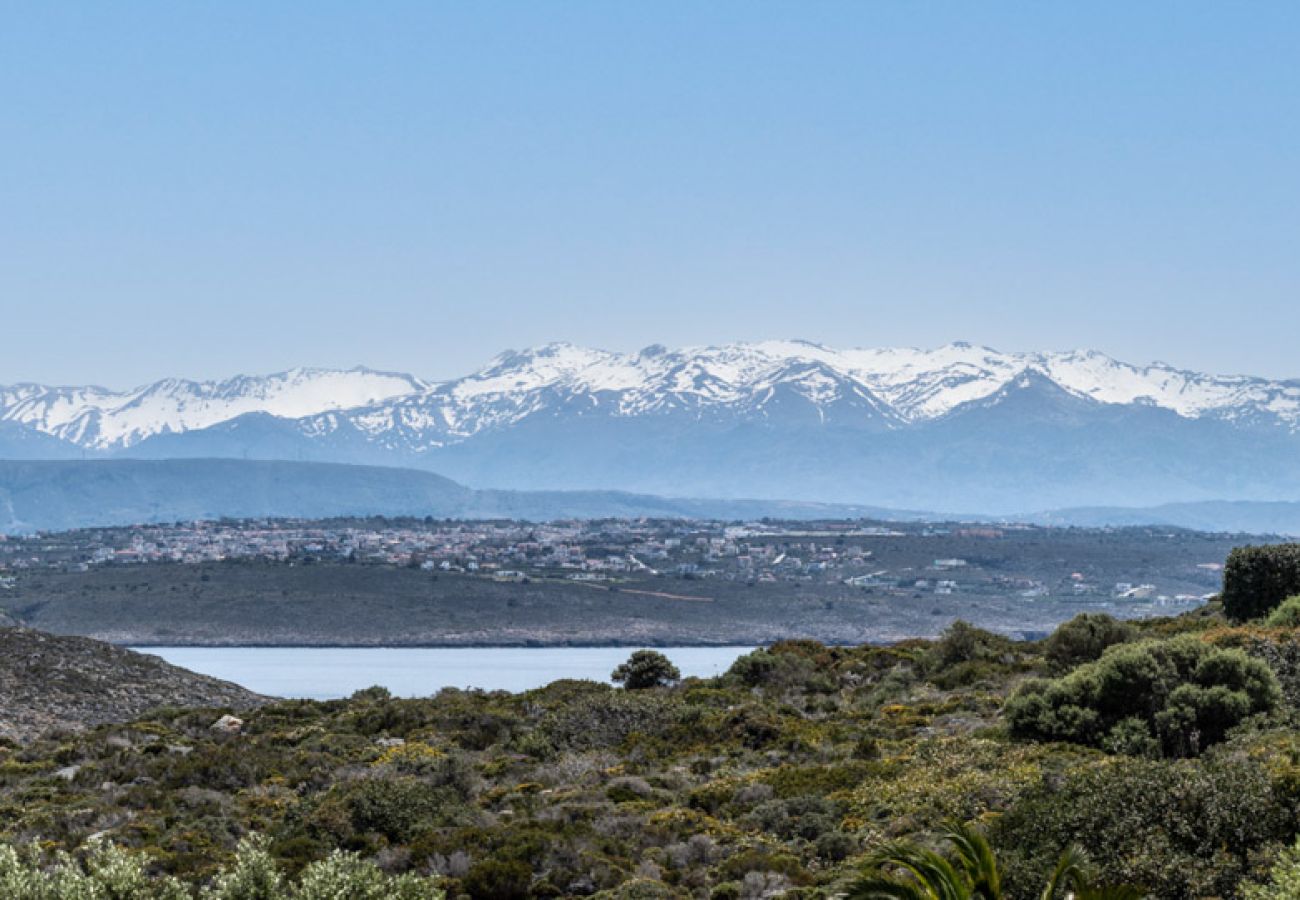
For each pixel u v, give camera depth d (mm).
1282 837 56500
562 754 105938
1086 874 45375
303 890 55875
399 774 94438
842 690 129125
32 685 152500
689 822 79125
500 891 68000
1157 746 83250
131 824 81312
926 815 73938
